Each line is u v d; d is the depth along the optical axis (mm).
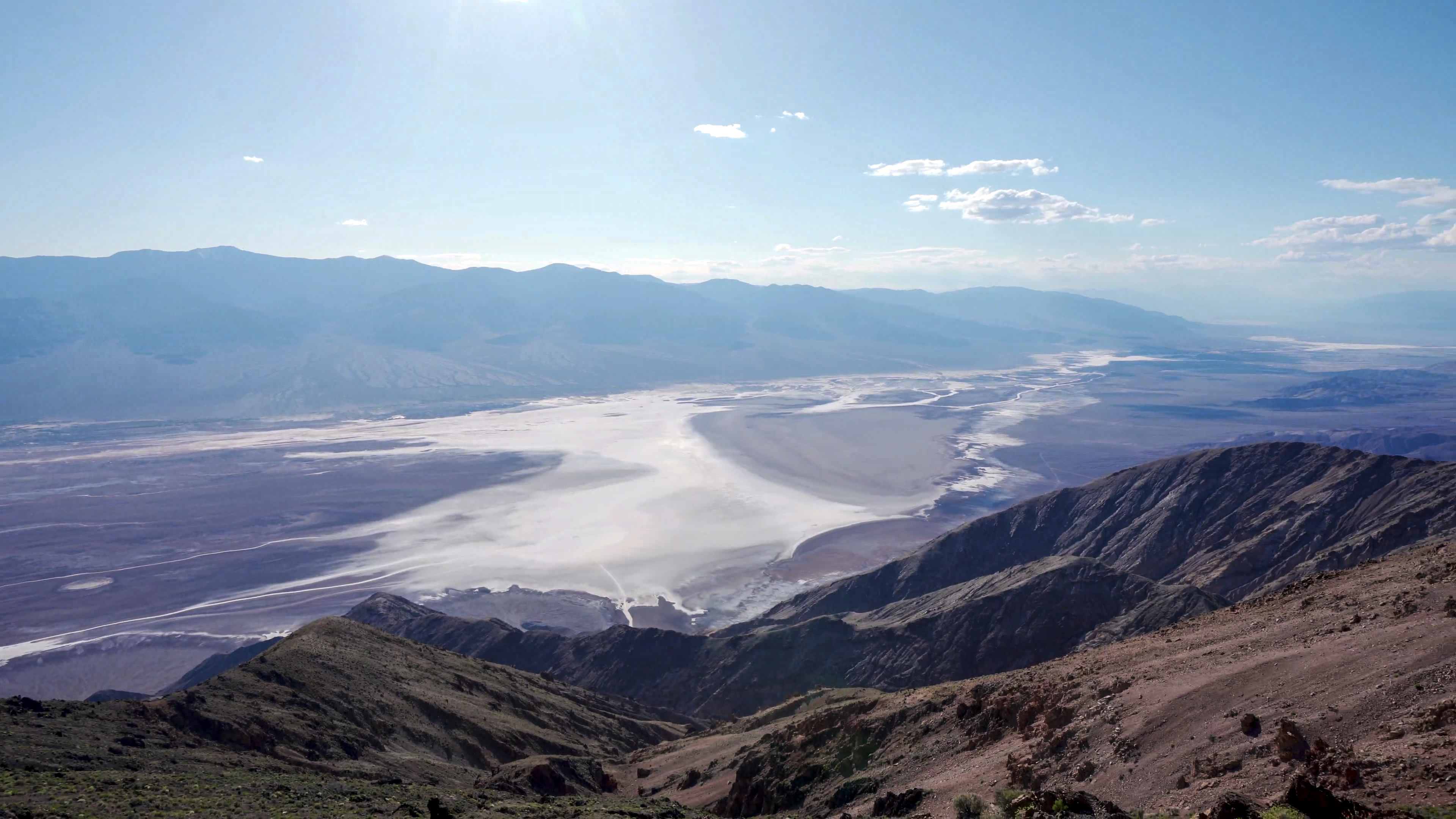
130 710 36812
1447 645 16781
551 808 24094
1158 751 18781
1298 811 12469
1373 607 21703
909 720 31719
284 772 31750
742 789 34938
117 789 22188
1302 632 22188
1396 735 14492
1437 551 26250
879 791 27141
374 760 41031
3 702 34094
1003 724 26594
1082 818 14992
